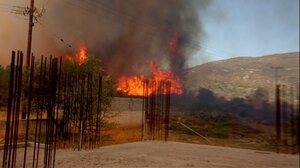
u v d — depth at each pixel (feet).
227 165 39.81
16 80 26.53
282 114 32.89
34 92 60.80
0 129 59.52
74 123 55.21
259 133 87.04
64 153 44.55
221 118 119.75
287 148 48.65
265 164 41.55
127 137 73.77
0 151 43.60
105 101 64.95
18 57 26.23
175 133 87.61
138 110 103.45
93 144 56.13
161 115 79.00
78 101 55.26
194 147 58.59
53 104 30.91
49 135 31.42
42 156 40.27
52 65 31.24
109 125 67.97
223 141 78.79
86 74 65.05
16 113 26.99
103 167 35.19
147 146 56.85
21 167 32.55
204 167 37.81
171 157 44.50
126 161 39.63
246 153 52.80
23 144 48.37
